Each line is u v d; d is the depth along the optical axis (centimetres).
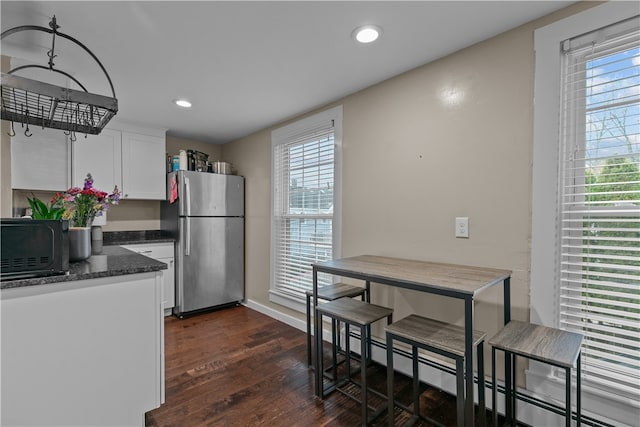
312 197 302
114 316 140
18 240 121
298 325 310
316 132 295
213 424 171
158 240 337
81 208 170
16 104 151
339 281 270
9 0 140
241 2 146
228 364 238
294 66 211
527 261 167
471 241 188
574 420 154
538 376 165
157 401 152
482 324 186
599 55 149
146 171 351
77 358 131
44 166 285
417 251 214
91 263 156
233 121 330
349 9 153
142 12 152
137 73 218
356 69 216
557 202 158
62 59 196
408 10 154
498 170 177
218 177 368
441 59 201
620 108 145
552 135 159
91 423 134
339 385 208
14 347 118
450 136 197
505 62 174
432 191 206
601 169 150
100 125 175
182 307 340
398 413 182
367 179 246
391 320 208
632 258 141
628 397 141
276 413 181
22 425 119
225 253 372
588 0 148
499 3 150
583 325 153
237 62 204
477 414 184
